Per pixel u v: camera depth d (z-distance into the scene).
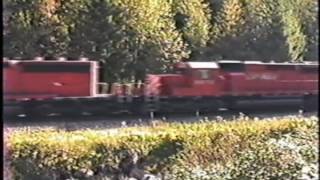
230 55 95.25
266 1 97.50
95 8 89.00
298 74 94.12
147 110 87.81
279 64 94.19
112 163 66.69
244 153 68.62
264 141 69.75
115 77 89.19
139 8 90.50
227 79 91.50
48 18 87.06
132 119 85.81
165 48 91.44
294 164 68.31
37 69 83.69
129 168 67.06
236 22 96.06
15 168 63.16
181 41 92.62
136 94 88.19
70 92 84.88
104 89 88.69
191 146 67.94
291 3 98.19
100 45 89.19
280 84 93.81
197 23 93.62
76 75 85.31
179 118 87.56
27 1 85.69
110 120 84.31
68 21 88.25
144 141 67.50
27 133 67.25
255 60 96.50
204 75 90.38
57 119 84.06
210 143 68.38
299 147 69.38
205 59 94.00
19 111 82.50
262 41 97.00
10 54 84.19
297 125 71.38
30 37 85.75
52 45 87.38
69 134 68.00
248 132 69.81
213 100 90.69
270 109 92.88
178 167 67.25
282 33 97.69
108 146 66.75
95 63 86.38
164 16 91.88
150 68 90.62
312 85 93.62
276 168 68.00
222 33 95.25
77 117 85.06
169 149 67.81
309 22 97.12
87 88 85.56
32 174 64.56
